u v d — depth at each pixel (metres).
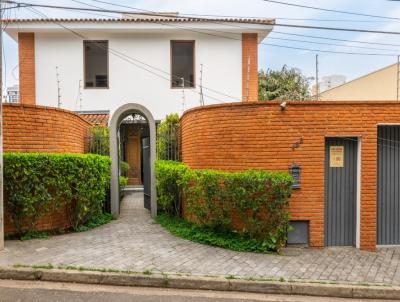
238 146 6.95
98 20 13.30
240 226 6.61
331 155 7.02
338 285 4.82
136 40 14.01
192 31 13.96
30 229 6.63
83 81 13.84
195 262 5.52
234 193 6.34
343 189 7.06
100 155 8.67
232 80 14.19
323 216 6.82
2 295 4.39
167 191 8.28
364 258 6.19
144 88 14.02
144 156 10.70
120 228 7.82
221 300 4.48
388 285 4.91
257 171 6.59
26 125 6.99
